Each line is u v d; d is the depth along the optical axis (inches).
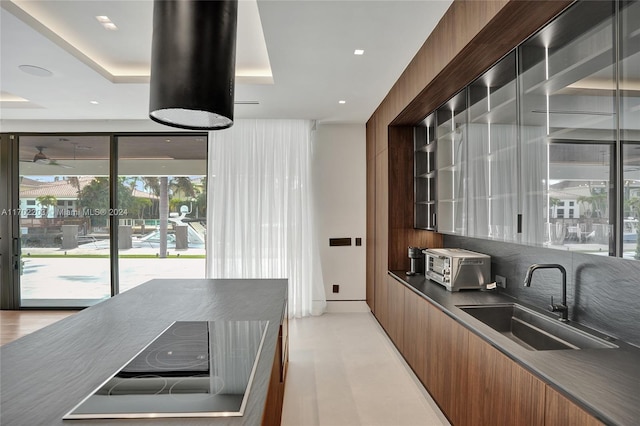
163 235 202.1
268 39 102.0
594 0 54.7
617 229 50.1
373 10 87.4
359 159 199.0
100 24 106.7
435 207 127.6
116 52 124.6
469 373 78.3
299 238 190.5
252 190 191.3
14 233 199.9
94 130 197.8
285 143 192.2
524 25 67.3
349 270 198.7
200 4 63.2
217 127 79.6
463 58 83.1
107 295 201.6
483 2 68.8
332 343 150.6
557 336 77.9
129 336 66.6
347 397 106.4
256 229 189.9
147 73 140.6
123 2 95.5
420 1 83.5
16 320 181.8
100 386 46.5
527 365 57.3
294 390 110.6
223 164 190.5
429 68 99.7
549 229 66.1
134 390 45.2
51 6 97.2
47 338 65.4
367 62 118.0
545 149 67.3
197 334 67.2
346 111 176.1
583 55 58.1
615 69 51.1
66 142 200.4
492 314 94.8
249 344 61.8
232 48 68.0
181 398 43.2
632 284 64.5
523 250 97.7
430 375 103.0
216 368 51.9
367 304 197.9
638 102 46.9
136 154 202.4
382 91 147.1
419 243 154.1
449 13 85.7
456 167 112.3
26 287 201.3
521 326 90.3
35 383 47.5
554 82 65.2
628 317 65.4
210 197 189.9
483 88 95.2
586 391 47.9
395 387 112.5
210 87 63.4
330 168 198.2
